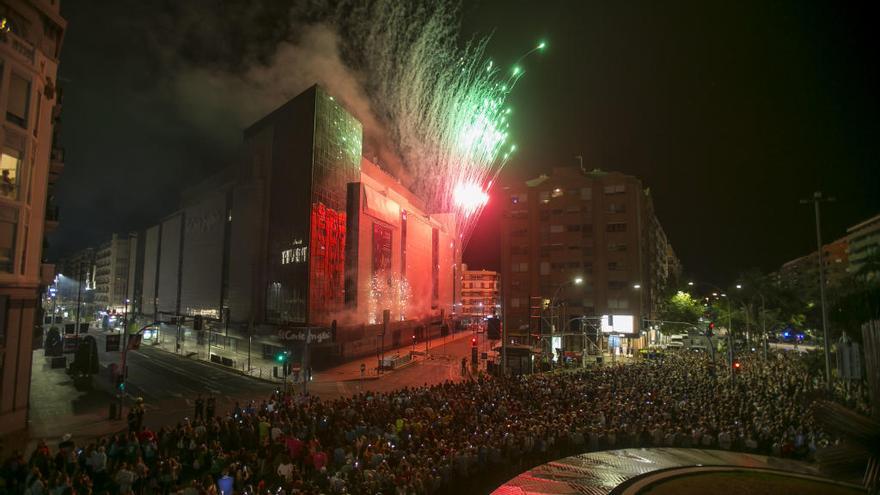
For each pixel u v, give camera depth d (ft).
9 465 57.93
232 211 266.16
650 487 57.06
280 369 195.72
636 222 275.18
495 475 69.41
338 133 247.91
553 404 95.71
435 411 89.30
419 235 341.00
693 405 96.32
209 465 67.36
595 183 282.77
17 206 94.12
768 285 271.28
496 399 97.60
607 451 75.20
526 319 283.18
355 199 250.98
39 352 237.86
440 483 61.41
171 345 283.18
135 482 59.72
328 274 231.71
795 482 59.52
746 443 79.46
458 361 234.38
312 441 71.10
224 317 270.26
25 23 97.91
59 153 125.70
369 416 83.41
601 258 277.03
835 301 133.18
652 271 342.03
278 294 233.35
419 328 335.26
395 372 199.00
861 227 370.94
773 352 244.22
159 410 120.98
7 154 93.04
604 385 116.98
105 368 189.26
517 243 290.35
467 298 567.18
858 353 44.11
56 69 106.83
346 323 241.55
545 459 75.20
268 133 249.14
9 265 92.79
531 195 291.38
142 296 421.18
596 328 248.73
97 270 539.70
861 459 26.02
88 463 63.93
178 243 343.87
